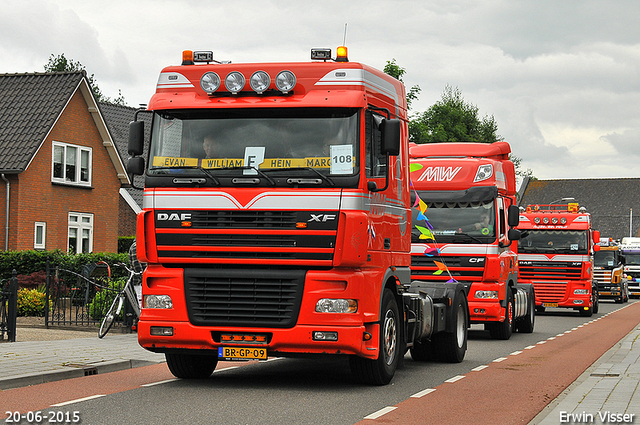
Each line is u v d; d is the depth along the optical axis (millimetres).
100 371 11180
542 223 27688
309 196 9320
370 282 9641
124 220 39969
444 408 8688
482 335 19594
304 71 9664
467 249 17016
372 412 8328
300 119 9539
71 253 25547
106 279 18359
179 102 9805
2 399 8859
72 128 32031
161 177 9703
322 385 10320
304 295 9344
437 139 71375
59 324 17375
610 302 44312
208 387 9961
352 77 9570
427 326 12406
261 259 9414
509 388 10297
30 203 29875
